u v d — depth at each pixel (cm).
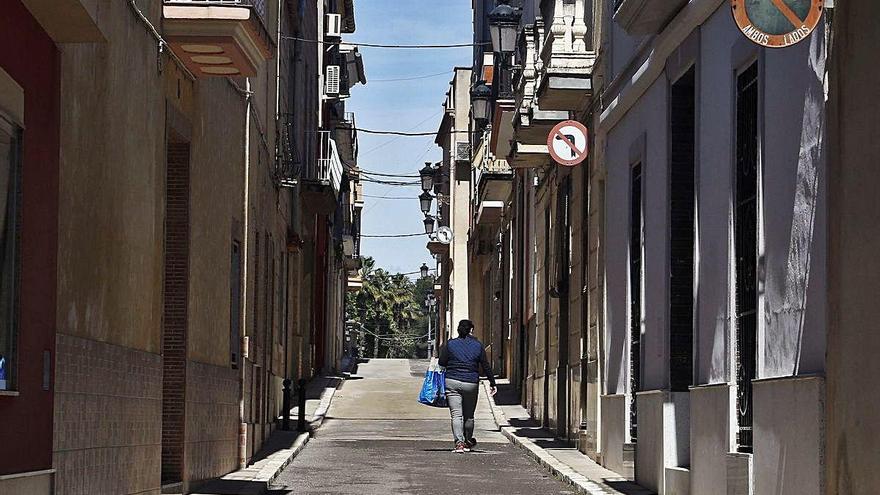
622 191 1992
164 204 1526
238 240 2086
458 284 6116
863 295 824
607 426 2048
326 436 2916
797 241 1138
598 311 2164
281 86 2941
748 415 1302
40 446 1041
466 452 2473
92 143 1192
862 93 836
